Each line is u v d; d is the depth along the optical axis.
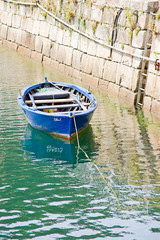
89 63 17.20
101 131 11.66
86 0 16.81
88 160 9.77
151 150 10.36
